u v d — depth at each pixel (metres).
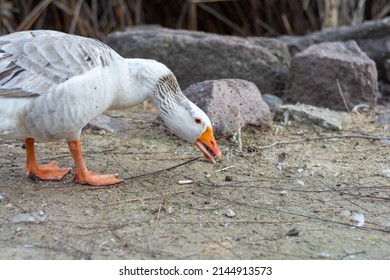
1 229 6.69
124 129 10.51
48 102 7.05
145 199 7.63
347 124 10.96
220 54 12.58
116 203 7.47
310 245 6.52
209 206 7.48
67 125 7.29
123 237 6.57
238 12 19.19
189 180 8.31
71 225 6.83
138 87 8.18
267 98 12.20
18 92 6.95
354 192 8.03
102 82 7.44
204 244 6.46
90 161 8.97
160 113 8.32
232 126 9.91
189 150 9.59
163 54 12.73
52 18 17.84
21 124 7.16
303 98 12.02
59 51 7.23
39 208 7.25
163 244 6.44
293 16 18.52
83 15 17.64
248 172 8.70
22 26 16.73
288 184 8.27
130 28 15.48
